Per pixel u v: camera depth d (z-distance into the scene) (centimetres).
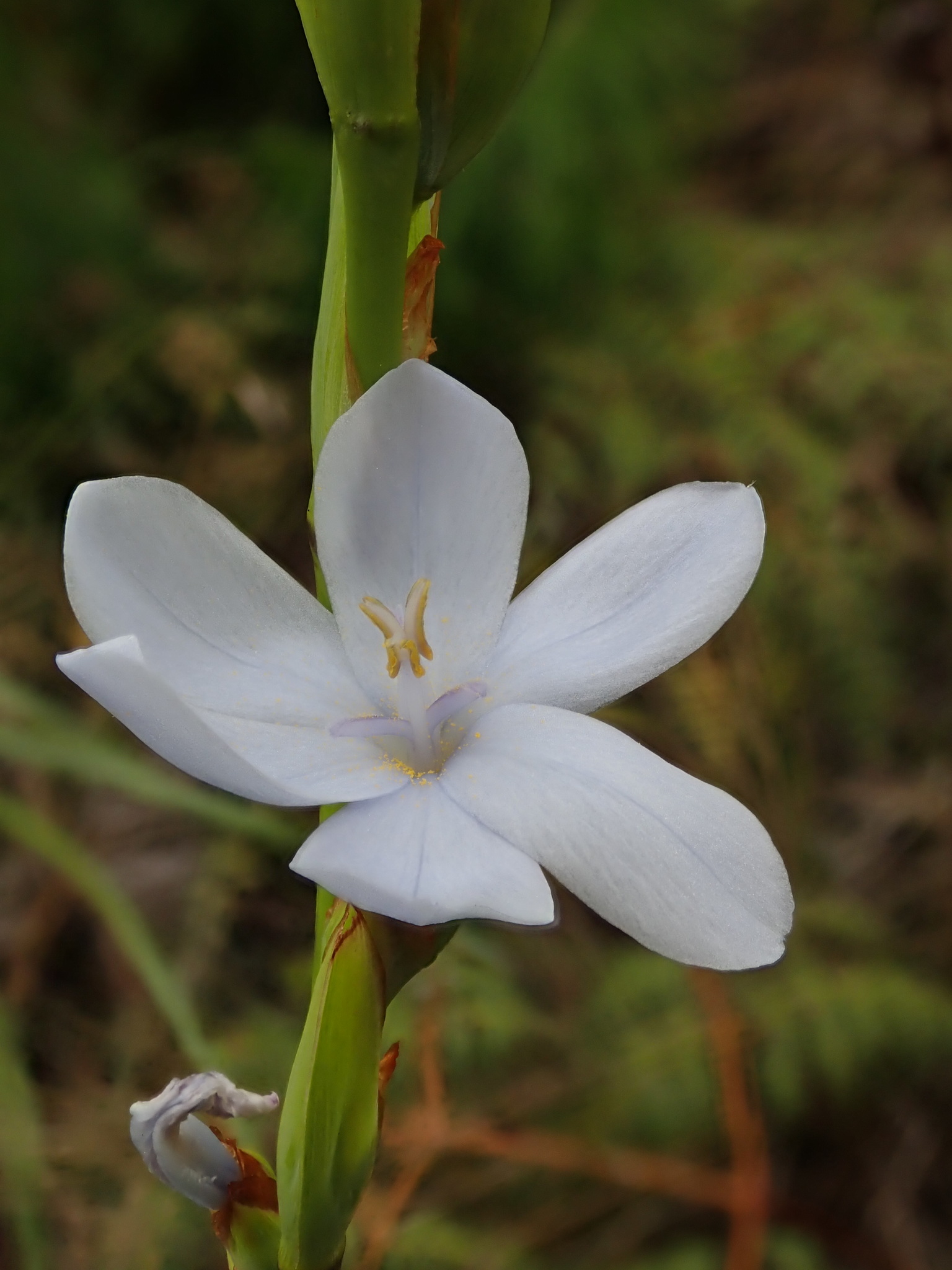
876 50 56
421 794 20
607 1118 32
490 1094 32
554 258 45
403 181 19
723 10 51
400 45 19
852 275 46
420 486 21
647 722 36
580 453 43
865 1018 34
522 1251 31
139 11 47
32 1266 27
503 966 33
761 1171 32
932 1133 36
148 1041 31
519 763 20
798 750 39
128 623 20
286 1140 20
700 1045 33
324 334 20
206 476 40
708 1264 32
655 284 47
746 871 19
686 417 43
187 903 35
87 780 34
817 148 55
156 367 40
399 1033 32
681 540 21
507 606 21
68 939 35
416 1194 31
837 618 39
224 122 48
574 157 45
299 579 40
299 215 43
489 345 45
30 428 40
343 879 19
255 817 29
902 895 40
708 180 54
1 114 42
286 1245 20
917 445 42
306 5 19
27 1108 28
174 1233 27
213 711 20
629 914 19
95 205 43
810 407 43
